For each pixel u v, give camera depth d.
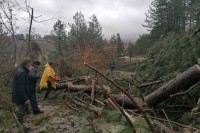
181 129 6.67
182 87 7.36
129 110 7.42
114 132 5.24
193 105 7.40
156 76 9.26
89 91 9.68
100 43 38.91
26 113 7.20
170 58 9.36
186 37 9.31
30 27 14.41
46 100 10.52
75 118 7.61
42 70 13.19
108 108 8.23
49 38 19.36
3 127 6.10
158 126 5.97
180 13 40.75
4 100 5.37
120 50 50.81
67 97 9.82
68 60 15.77
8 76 11.81
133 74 10.37
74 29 37.38
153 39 39.38
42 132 6.66
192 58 8.49
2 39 14.45
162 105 7.90
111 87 9.69
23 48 15.40
